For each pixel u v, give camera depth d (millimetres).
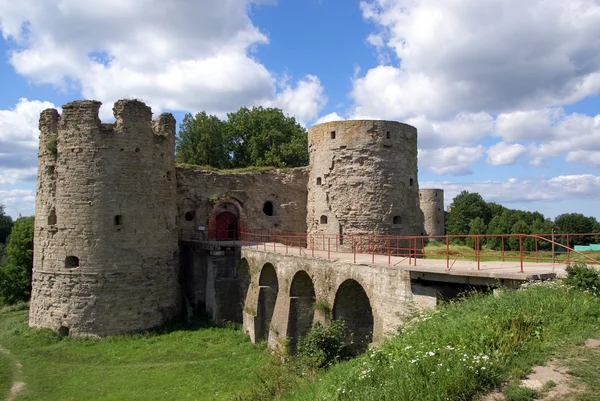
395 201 30688
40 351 23531
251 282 26344
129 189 26688
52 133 27453
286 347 20156
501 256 16000
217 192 34875
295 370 16219
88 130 26219
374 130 30672
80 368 21297
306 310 21984
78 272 25688
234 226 35656
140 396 17953
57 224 26219
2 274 45531
